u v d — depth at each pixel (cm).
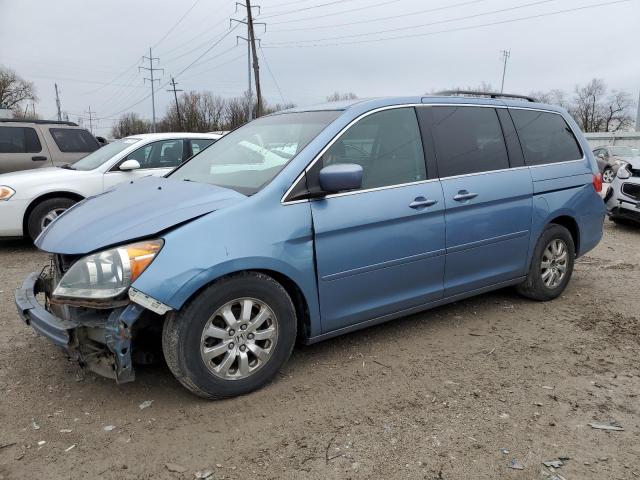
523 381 345
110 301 278
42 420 297
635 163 891
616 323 448
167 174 420
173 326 293
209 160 409
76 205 382
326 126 358
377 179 364
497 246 435
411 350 391
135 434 284
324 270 337
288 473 255
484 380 346
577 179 498
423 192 380
